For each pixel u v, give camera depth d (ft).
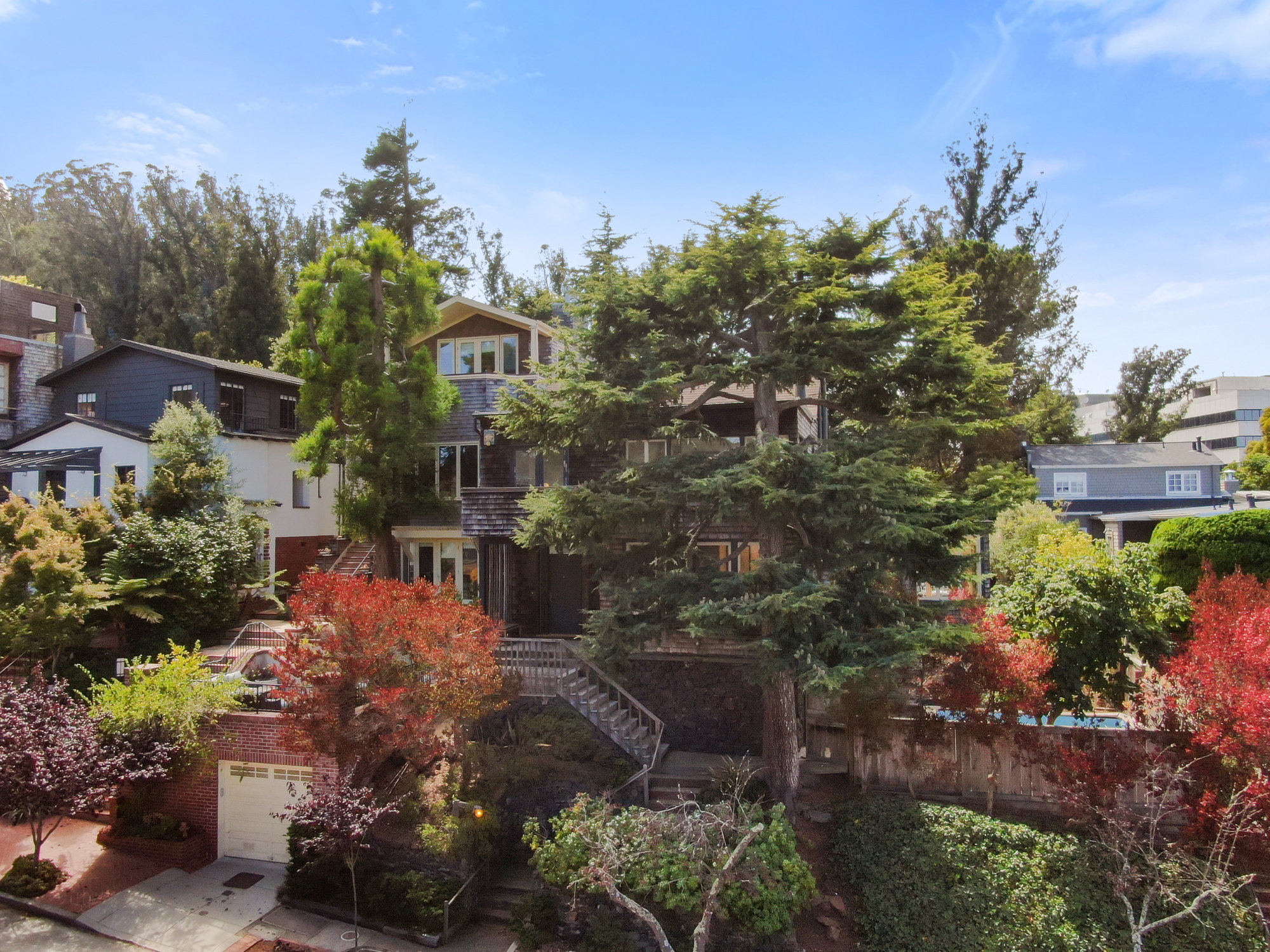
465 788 44.47
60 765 39.63
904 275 43.14
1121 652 46.32
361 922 40.11
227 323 133.08
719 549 59.52
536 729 46.98
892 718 45.83
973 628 41.42
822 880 40.47
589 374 45.29
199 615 65.98
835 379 46.50
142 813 47.19
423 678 40.75
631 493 46.60
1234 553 56.54
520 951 37.78
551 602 70.38
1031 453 129.80
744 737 52.11
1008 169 122.11
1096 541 62.54
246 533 72.69
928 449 45.37
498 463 71.61
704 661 52.95
